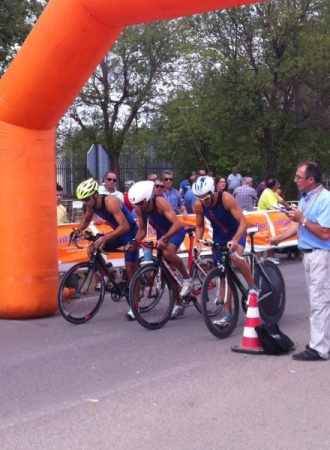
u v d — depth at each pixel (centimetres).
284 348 682
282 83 2627
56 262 884
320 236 624
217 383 594
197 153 3300
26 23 1662
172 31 2872
